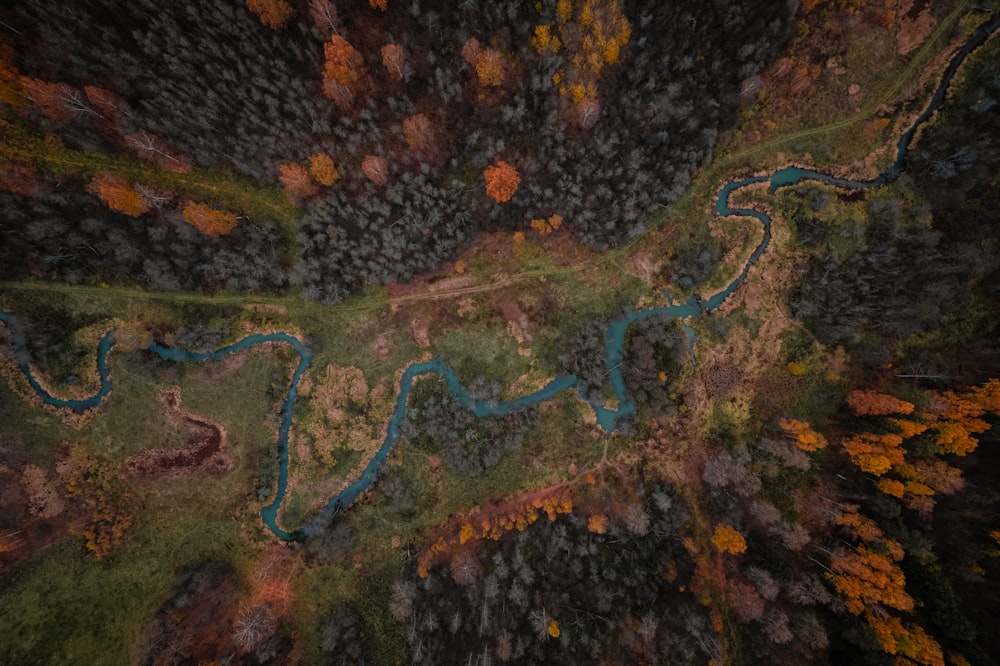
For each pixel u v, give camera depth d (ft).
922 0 200.95
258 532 215.51
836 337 211.41
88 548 201.98
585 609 200.13
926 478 183.52
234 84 179.73
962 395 192.13
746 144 218.18
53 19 162.20
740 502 208.85
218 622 202.49
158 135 188.75
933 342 203.82
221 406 217.15
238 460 216.54
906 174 210.79
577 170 203.10
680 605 199.72
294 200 208.03
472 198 209.77
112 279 207.00
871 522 188.03
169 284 207.92
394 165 198.18
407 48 182.91
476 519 217.77
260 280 214.90
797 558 197.57
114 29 167.73
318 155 192.95
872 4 199.82
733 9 186.60
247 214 206.80
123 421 209.97
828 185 218.38
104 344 209.87
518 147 202.28
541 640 196.44
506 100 194.29
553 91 191.11
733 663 192.34
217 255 205.57
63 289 204.54
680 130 206.18
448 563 213.46
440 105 193.57
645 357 218.79
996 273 194.90
